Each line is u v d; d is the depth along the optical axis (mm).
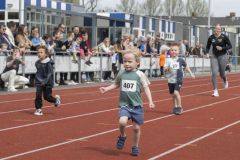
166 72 16812
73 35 29125
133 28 45969
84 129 13391
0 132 12711
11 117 15422
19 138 11922
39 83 16062
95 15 39250
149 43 37406
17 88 24562
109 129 13430
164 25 53281
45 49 16125
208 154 10414
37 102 16031
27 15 33438
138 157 10070
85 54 30109
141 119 10141
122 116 10031
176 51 16688
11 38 24266
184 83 33188
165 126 14117
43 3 39156
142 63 36219
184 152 10594
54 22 36281
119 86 10406
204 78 39625
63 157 9930
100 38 41562
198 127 13969
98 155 10172
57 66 27516
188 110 17906
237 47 69375
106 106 18750
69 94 23297
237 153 10531
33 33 25938
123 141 10461
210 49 25062
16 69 23844
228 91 26500
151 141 11812
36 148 10773
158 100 21328
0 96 21438
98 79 31734
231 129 13680
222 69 23625
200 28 58375
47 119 15148
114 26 41969
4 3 40500
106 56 32219
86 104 19344
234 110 18016
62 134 12570
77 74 29703
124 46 31844
